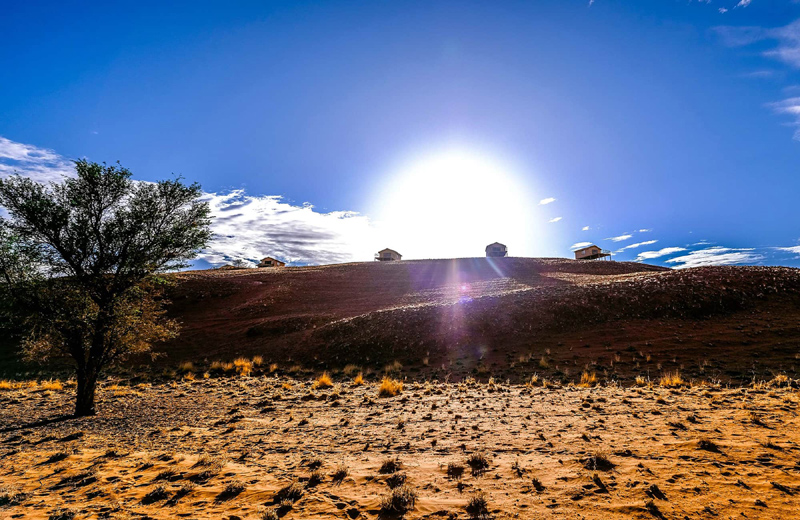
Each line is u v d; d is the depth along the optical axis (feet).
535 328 98.94
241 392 54.75
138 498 17.80
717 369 62.49
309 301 183.32
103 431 33.06
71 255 42.80
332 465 21.67
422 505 15.80
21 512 16.60
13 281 40.96
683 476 17.13
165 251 46.98
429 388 54.60
